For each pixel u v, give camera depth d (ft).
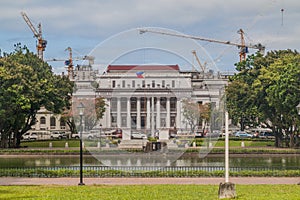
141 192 95.09
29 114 265.13
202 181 119.03
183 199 85.15
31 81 259.80
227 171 87.10
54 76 309.83
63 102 285.43
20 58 275.59
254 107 279.69
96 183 114.62
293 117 236.43
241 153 213.87
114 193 93.86
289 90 227.20
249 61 282.97
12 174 132.26
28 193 94.99
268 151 215.31
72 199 85.97
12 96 240.53
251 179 124.06
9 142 268.62
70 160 193.26
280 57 269.64
